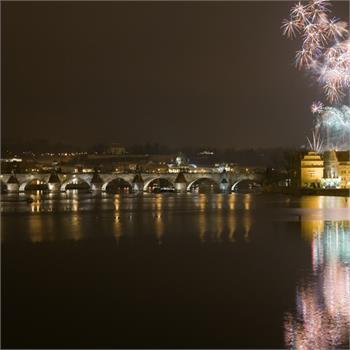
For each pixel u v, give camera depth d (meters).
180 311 43.44
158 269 58.59
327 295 47.41
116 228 99.00
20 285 51.44
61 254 68.69
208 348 36.66
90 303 45.66
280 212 138.88
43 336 38.62
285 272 56.38
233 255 67.06
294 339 37.97
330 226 100.38
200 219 117.81
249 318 41.75
